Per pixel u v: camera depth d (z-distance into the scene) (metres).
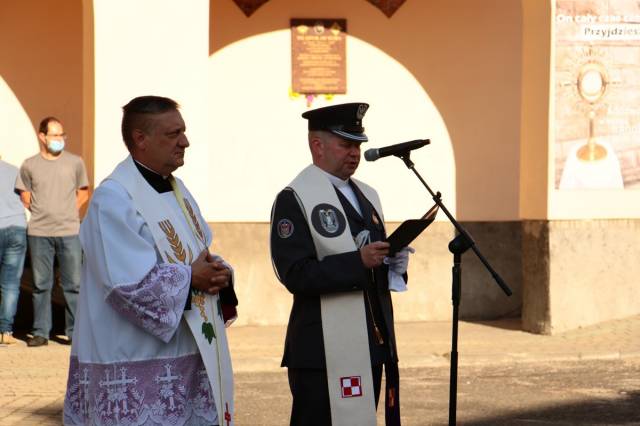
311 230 5.99
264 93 14.88
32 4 14.57
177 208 5.45
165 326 5.08
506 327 14.30
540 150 13.52
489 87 15.28
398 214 15.15
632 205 13.64
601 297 13.62
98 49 12.22
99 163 12.20
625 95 13.52
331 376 5.96
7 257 12.85
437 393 10.16
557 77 13.40
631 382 10.62
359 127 6.20
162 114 5.34
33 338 12.75
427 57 15.19
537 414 9.20
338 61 15.01
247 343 13.04
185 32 12.39
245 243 14.59
